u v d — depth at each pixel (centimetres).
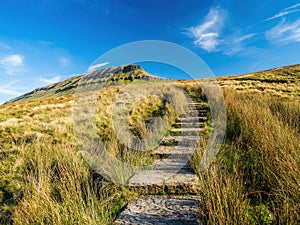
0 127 725
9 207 348
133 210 310
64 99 1512
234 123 638
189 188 362
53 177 394
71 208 288
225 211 246
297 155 334
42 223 268
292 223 226
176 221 275
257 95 1258
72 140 585
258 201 306
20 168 447
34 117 916
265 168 348
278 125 475
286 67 3691
